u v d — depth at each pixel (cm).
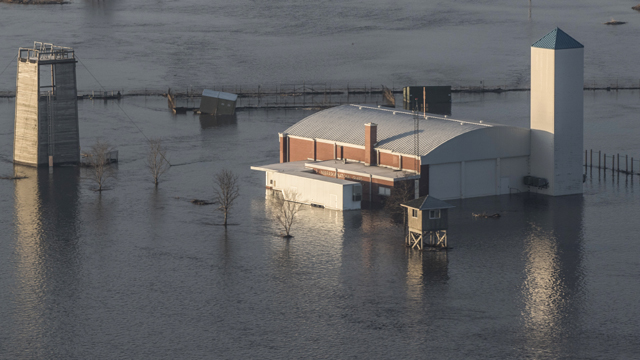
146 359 8219
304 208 13388
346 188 13012
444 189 13512
